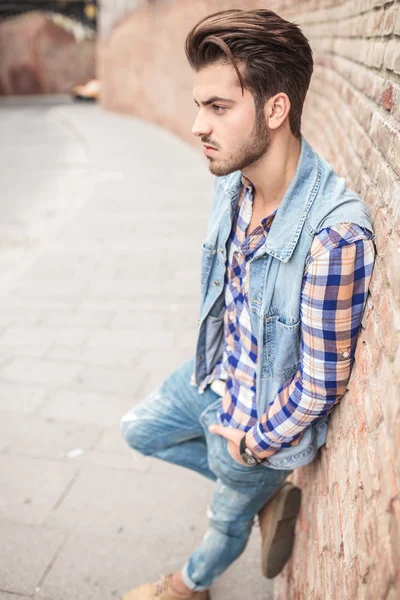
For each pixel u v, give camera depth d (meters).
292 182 1.38
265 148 1.37
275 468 1.69
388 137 1.51
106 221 7.23
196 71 1.34
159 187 8.95
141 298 4.88
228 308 1.69
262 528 1.96
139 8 16.36
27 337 4.27
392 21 1.69
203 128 1.36
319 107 3.85
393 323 1.12
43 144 13.77
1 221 7.61
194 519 2.62
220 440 1.79
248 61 1.27
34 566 2.39
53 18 25.78
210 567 1.98
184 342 4.14
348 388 1.43
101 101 22.02
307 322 1.38
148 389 3.59
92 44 26.19
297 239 1.36
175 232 6.64
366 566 1.05
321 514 1.56
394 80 1.60
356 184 1.86
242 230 1.56
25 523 2.61
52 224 7.34
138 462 2.98
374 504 1.06
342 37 3.15
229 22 1.26
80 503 2.72
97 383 3.67
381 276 1.24
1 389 3.62
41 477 2.89
